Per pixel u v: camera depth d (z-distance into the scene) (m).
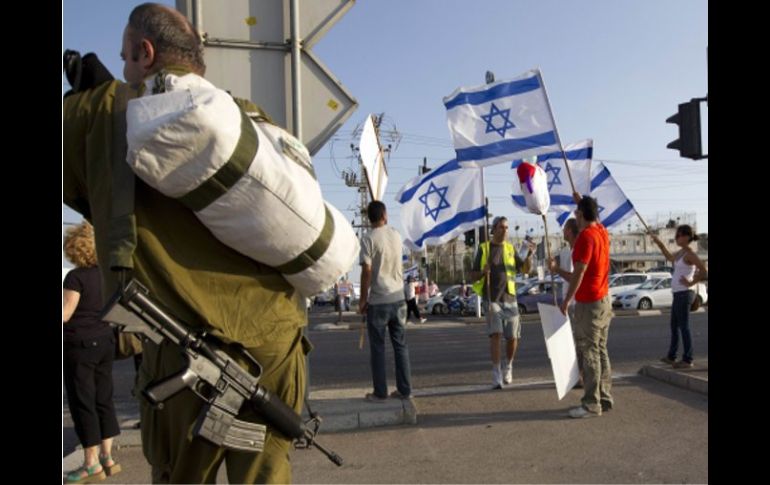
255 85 5.06
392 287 5.36
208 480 1.87
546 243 6.66
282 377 1.95
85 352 3.87
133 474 4.07
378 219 5.41
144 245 1.66
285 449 1.96
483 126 6.97
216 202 1.62
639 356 9.41
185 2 4.96
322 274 1.83
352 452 4.23
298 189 1.69
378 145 6.58
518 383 6.74
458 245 63.12
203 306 1.72
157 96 1.59
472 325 21.03
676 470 3.66
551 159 10.38
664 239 63.88
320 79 5.13
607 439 4.32
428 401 5.82
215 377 1.75
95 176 1.69
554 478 3.60
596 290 4.95
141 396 1.74
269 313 1.83
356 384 8.05
